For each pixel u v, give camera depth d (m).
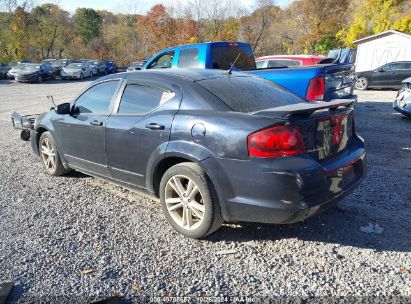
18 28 44.09
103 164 4.51
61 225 3.98
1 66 32.12
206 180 3.41
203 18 40.41
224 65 8.38
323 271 3.10
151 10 43.00
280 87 4.39
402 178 5.22
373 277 3.00
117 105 4.36
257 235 3.71
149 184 3.96
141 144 3.91
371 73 18.41
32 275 3.09
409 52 23.16
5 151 7.33
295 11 43.41
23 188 5.14
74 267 3.20
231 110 3.46
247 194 3.20
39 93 20.39
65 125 5.01
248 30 40.12
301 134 3.14
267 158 3.08
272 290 2.88
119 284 2.97
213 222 3.46
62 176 5.62
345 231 3.74
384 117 10.36
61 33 56.28
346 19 42.09
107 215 4.22
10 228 3.92
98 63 39.19
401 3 37.03
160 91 3.96
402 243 3.50
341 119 3.55
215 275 3.07
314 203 3.14
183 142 3.53
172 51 8.82
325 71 7.03
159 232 3.82
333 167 3.32
